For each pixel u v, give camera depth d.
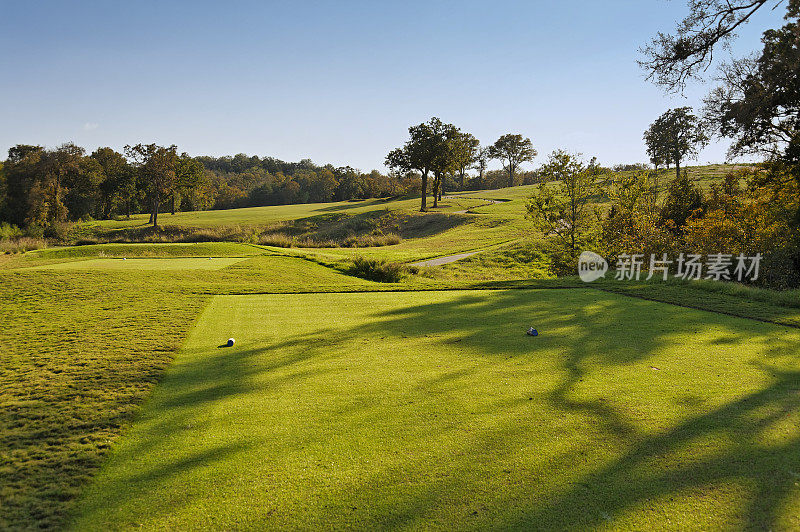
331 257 24.59
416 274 23.09
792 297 10.67
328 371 6.18
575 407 4.89
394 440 4.26
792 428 4.35
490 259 31.88
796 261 15.93
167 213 88.12
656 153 60.16
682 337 7.62
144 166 65.69
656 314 9.44
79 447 4.27
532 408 4.89
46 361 6.78
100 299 11.56
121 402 5.27
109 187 82.75
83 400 5.34
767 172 21.53
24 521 3.22
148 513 3.29
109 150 88.81
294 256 24.05
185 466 3.89
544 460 3.87
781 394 5.15
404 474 3.71
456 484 3.55
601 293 12.23
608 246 23.19
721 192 24.53
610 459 3.87
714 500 3.31
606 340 7.47
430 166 69.12
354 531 3.06
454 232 49.88
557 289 13.19
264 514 3.24
